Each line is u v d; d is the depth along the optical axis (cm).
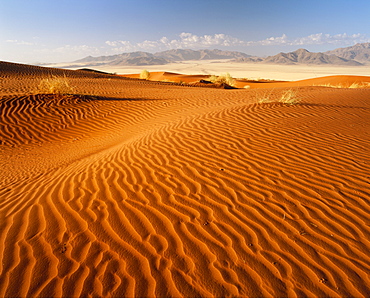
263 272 276
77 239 326
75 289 257
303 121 782
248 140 644
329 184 441
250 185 441
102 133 1043
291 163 519
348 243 315
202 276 271
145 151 622
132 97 1534
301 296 249
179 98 1477
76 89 1633
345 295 250
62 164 675
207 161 536
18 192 489
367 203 390
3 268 282
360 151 579
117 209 387
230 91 1800
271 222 353
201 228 344
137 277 271
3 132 1005
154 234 334
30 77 2356
